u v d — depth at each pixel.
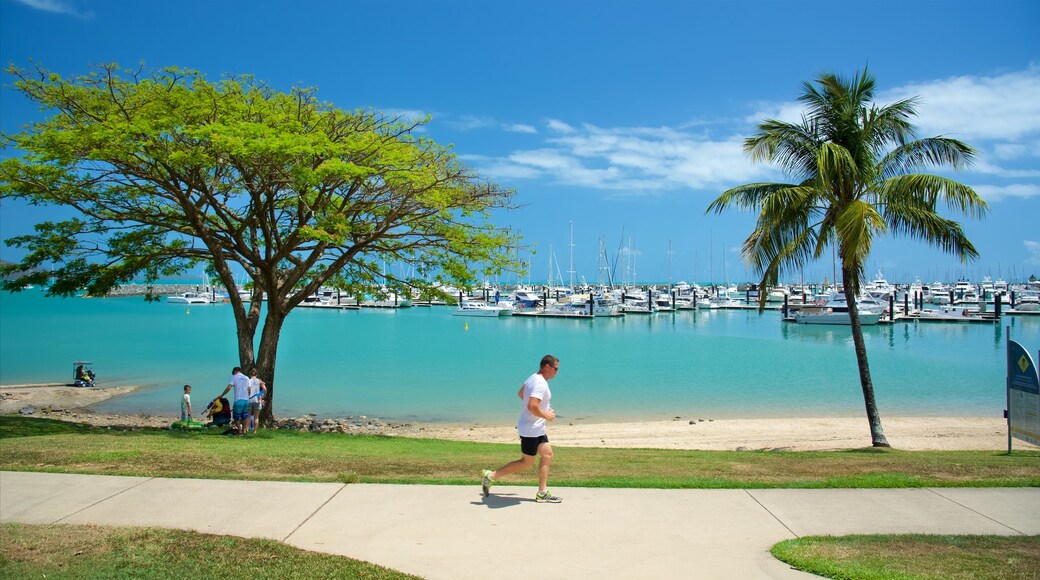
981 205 14.33
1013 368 13.25
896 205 15.59
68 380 34.53
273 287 18.27
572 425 24.28
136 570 5.59
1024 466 10.21
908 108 15.52
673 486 8.52
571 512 7.38
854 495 8.16
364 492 8.07
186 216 17.16
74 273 17.17
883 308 82.12
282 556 5.92
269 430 17.36
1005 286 159.75
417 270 19.34
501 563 5.91
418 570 5.74
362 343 57.62
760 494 8.16
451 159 18.38
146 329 68.88
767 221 16.05
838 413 27.00
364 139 16.64
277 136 14.72
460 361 44.72
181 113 14.85
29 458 9.69
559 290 129.75
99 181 16.09
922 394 31.86
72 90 14.81
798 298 123.12
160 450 10.71
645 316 99.25
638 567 5.84
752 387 34.22
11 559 5.79
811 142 16.16
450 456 11.73
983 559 5.95
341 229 15.46
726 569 5.81
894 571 5.64
